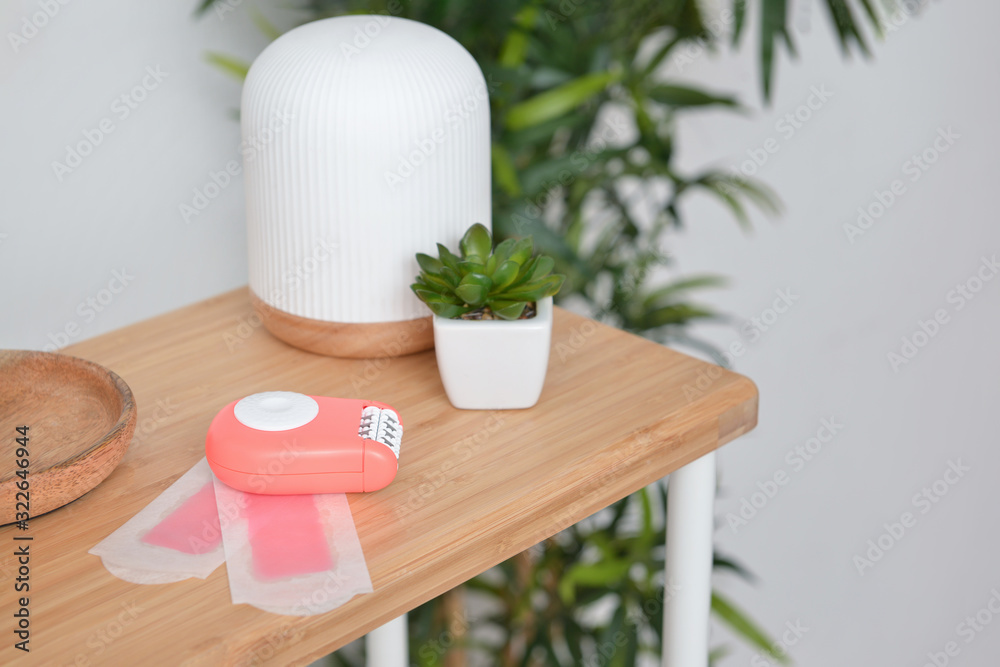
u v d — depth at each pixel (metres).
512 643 1.45
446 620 1.34
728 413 0.72
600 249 1.35
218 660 0.49
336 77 0.67
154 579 0.54
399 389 0.73
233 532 0.58
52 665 0.48
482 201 0.76
